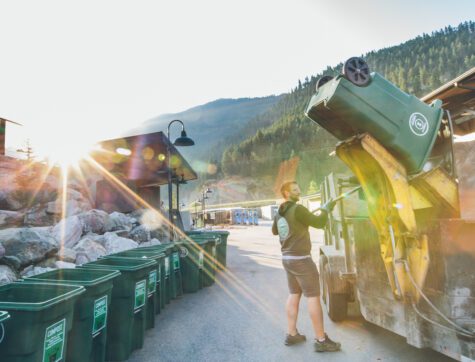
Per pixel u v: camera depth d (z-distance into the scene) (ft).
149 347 14.10
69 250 23.53
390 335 14.57
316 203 99.66
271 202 475.72
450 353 9.05
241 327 16.57
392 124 10.14
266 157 641.40
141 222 42.93
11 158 37.88
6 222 31.22
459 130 23.67
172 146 46.44
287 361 12.37
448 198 10.38
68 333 10.16
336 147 11.53
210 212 194.90
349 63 10.18
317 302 13.08
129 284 12.99
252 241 73.20
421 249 9.73
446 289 8.99
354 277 14.23
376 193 11.43
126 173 48.14
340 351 13.01
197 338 15.12
